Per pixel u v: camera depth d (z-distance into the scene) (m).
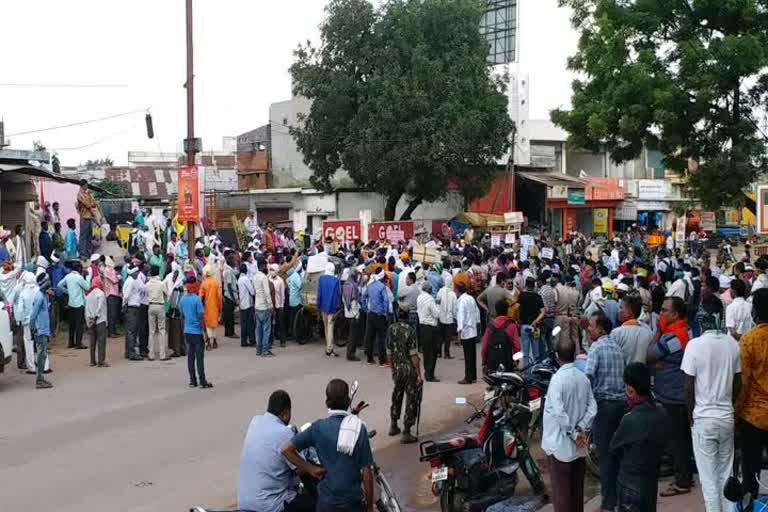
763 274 16.20
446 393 14.98
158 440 11.85
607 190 54.19
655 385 8.88
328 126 41.47
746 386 7.46
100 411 13.66
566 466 7.39
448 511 8.40
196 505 9.11
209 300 19.95
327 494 6.40
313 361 18.33
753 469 7.55
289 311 21.30
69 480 10.02
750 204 16.20
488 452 8.68
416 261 22.89
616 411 8.20
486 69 41.28
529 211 51.62
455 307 18.92
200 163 74.50
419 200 43.28
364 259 21.25
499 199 49.72
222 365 17.88
